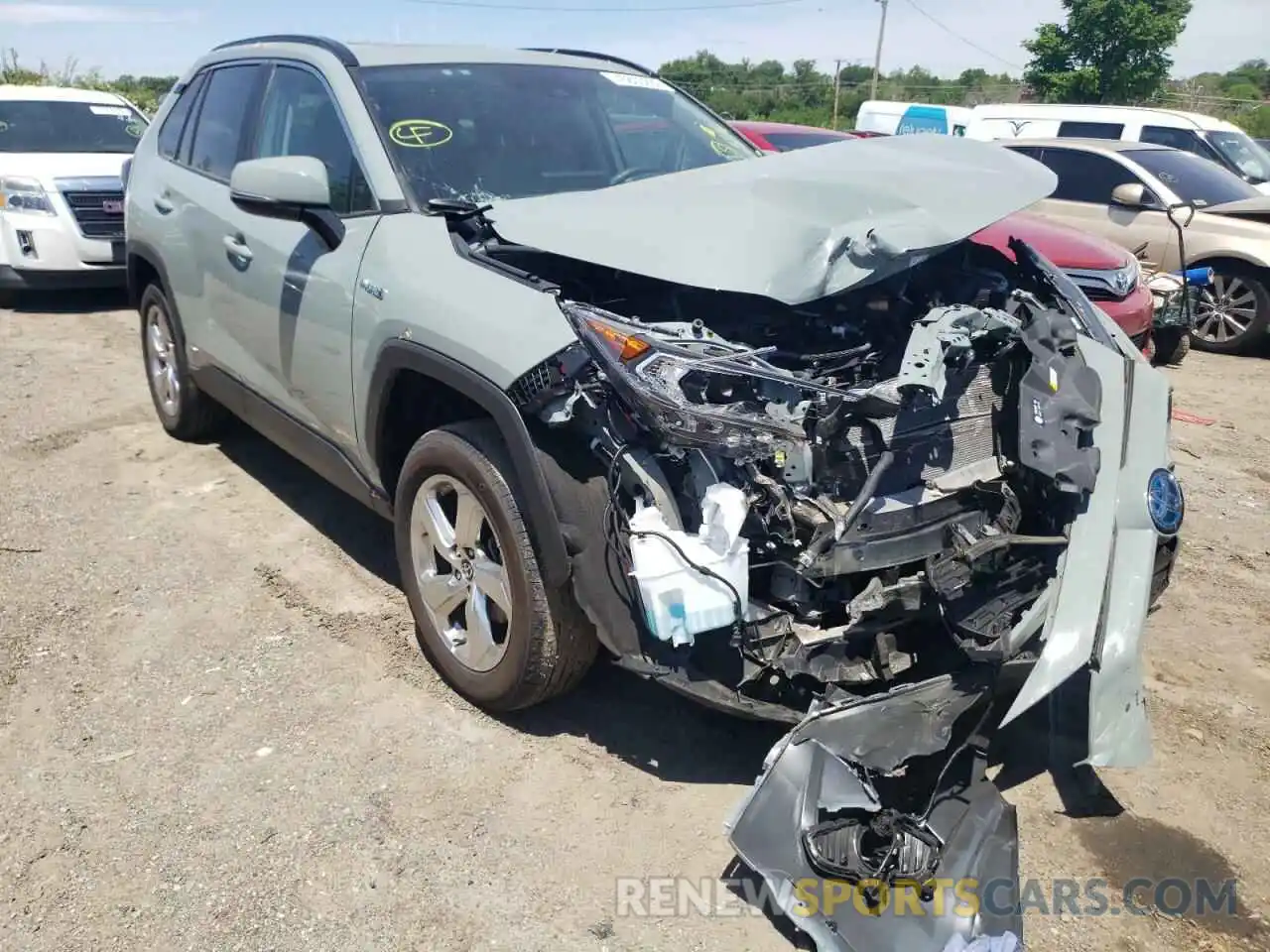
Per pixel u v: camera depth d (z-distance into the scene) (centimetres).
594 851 264
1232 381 772
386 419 328
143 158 520
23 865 258
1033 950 237
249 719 315
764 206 284
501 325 274
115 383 648
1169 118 1152
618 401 253
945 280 326
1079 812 282
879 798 253
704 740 307
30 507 461
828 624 259
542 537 267
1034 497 278
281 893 250
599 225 291
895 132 1524
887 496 265
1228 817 281
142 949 235
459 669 317
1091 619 260
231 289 411
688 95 459
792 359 280
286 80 407
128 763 295
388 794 283
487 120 375
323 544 430
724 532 239
